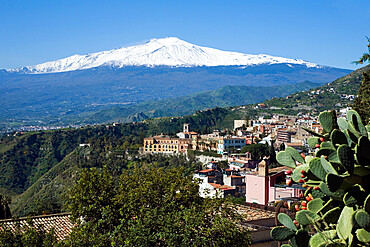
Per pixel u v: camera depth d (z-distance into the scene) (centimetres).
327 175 750
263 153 15062
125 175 2812
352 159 745
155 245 2120
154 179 2688
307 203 889
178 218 2208
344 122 864
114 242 2094
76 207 2572
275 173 4628
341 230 794
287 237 873
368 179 786
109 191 2638
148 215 2252
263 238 2667
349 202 782
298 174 882
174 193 2625
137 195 2491
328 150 800
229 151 17812
